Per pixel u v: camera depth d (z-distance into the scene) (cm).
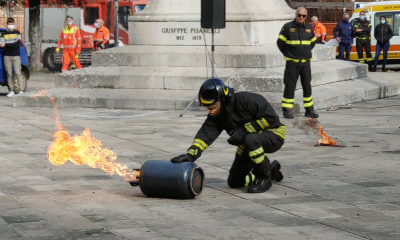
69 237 594
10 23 1980
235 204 725
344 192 778
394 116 1471
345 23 2605
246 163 788
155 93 1681
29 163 981
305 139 1184
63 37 2520
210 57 1717
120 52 1822
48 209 700
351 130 1277
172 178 731
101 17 3322
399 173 886
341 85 1800
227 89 748
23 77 2089
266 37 1806
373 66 2644
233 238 593
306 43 1425
